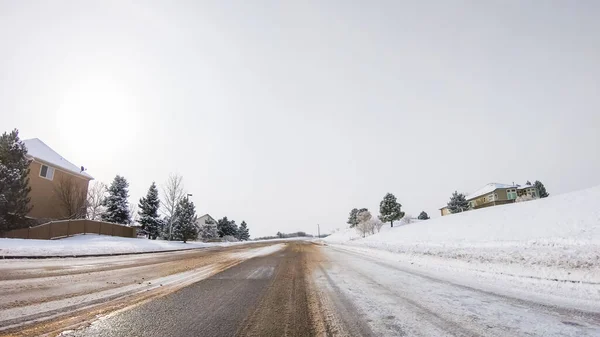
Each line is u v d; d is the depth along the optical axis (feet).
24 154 71.97
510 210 64.18
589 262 22.26
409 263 38.42
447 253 38.37
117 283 22.17
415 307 15.39
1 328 11.46
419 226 96.17
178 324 12.47
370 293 19.13
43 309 14.32
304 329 11.93
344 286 21.77
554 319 13.21
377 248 63.05
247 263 39.32
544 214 47.39
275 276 26.99
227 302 16.53
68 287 20.13
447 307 15.39
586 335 11.19
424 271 30.48
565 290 19.06
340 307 15.44
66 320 12.66
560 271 22.53
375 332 11.53
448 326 12.25
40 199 92.63
